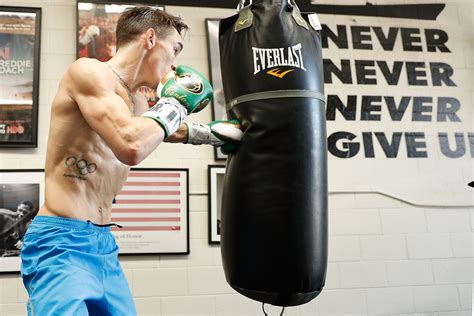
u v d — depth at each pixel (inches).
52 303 44.2
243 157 54.4
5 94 109.6
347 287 116.6
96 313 50.4
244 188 53.6
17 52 112.1
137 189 111.0
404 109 128.2
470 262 122.5
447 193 125.2
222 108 118.0
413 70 131.1
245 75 55.2
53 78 113.4
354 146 123.5
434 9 136.1
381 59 130.1
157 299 107.9
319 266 53.3
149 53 55.7
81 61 51.3
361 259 118.5
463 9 136.6
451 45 134.9
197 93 51.8
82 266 48.5
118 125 46.3
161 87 52.3
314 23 60.1
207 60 121.0
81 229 50.3
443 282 120.3
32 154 108.9
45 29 115.6
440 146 127.8
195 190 114.1
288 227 51.7
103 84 49.4
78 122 50.8
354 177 122.0
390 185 123.1
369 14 132.4
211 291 110.3
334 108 124.6
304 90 54.5
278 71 54.1
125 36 55.7
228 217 55.1
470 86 133.3
